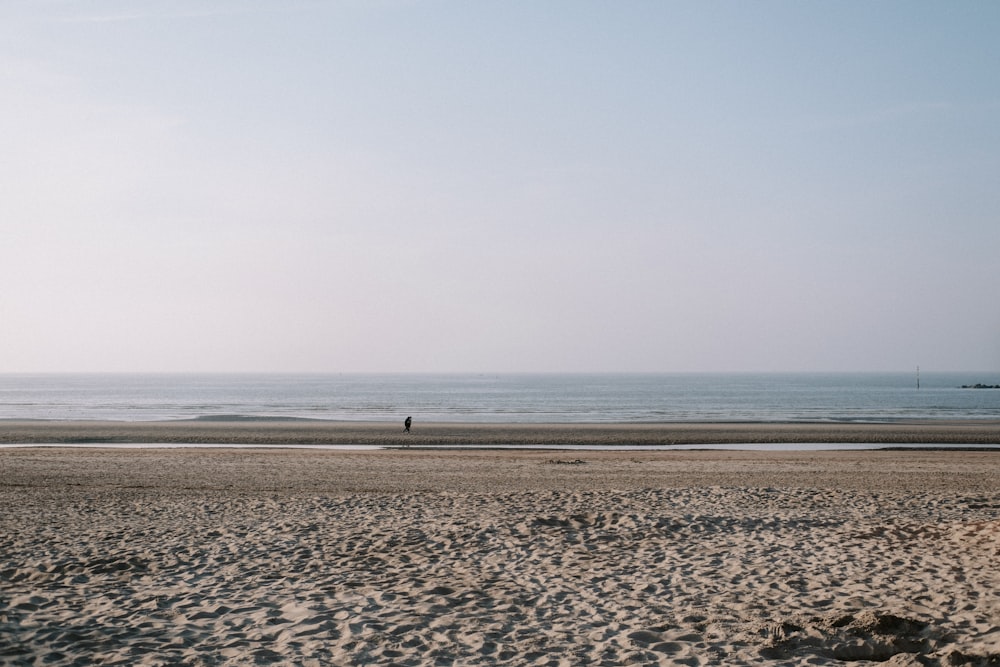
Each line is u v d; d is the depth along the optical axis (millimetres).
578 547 11352
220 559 10602
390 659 6562
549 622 7695
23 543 11617
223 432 42000
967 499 15781
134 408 80188
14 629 7344
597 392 137250
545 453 31391
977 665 6184
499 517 13633
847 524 13086
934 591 8586
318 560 10547
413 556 10812
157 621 7703
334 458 26484
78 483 19516
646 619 7785
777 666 6375
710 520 13359
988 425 48844
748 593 8781
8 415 67000
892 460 26875
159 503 15695
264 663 6441
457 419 61438
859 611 7844
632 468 23688
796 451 33375
